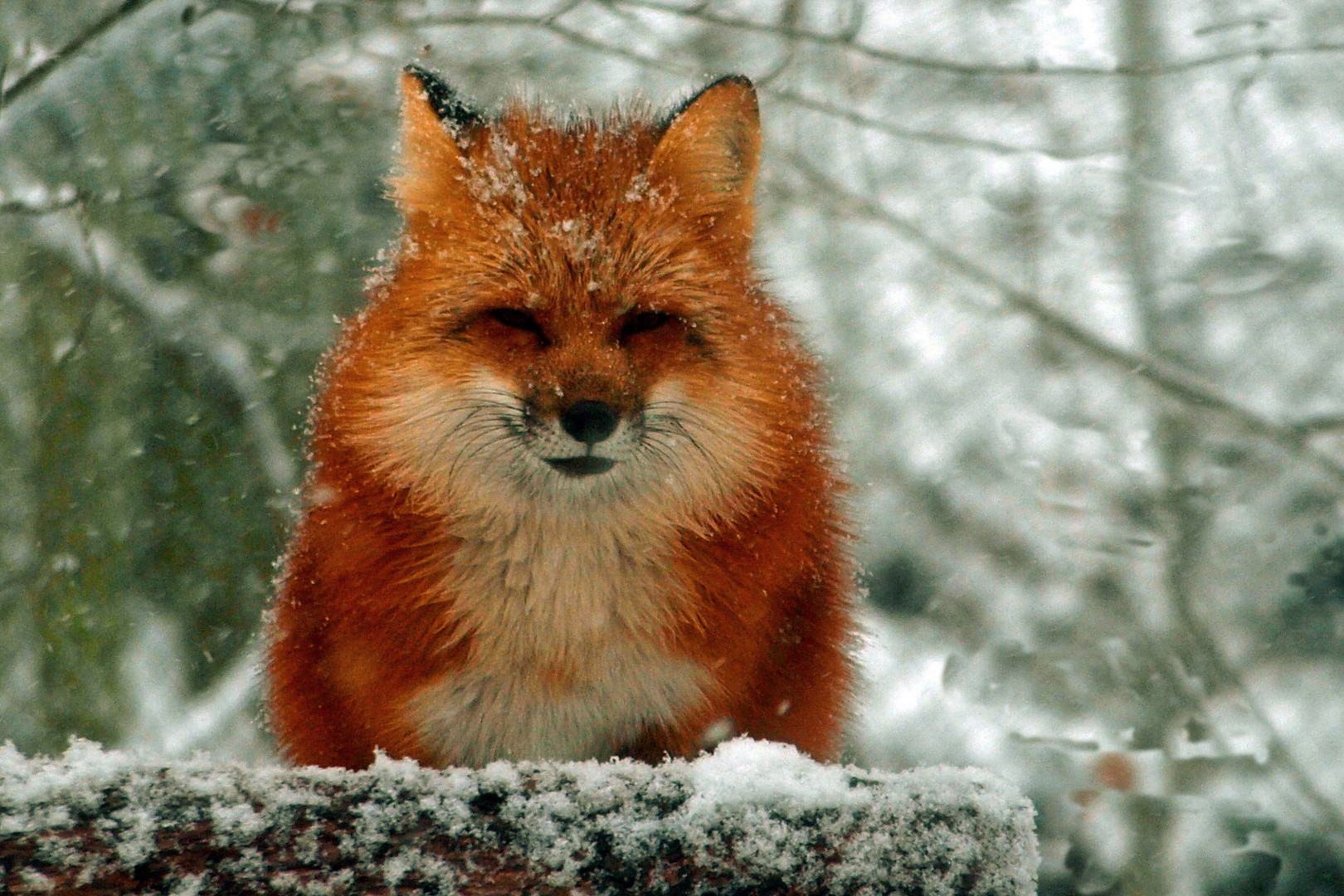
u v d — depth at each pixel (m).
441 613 5.80
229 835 3.76
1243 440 12.27
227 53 11.41
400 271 6.34
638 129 6.75
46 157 11.43
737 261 6.53
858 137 13.62
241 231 11.09
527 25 11.09
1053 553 11.87
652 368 6.02
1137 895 10.37
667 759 4.94
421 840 3.87
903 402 13.70
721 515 5.93
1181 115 13.36
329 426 6.11
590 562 5.91
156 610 11.10
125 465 11.03
